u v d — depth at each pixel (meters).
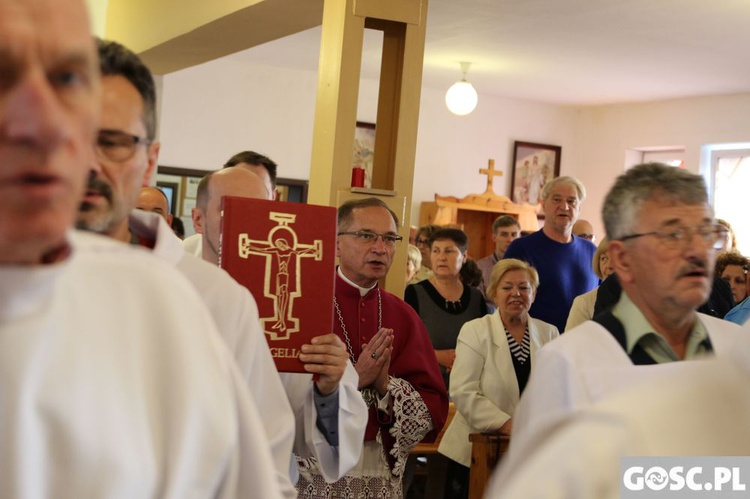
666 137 10.76
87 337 0.92
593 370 1.76
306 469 2.90
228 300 1.77
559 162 11.65
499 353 4.23
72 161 0.79
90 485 0.89
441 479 4.69
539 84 10.29
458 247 5.12
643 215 1.90
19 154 0.75
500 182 11.41
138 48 7.55
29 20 0.77
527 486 1.02
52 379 0.88
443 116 11.13
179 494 0.94
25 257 0.82
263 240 2.20
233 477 1.03
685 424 1.02
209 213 2.79
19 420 0.85
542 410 1.74
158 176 9.93
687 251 1.88
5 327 0.86
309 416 2.42
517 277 4.29
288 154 10.41
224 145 10.16
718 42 7.64
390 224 3.29
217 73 10.13
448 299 5.10
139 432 0.94
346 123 4.76
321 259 2.23
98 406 0.91
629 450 1.01
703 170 10.42
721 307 4.65
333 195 4.73
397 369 3.23
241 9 5.77
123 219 1.56
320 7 5.44
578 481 1.01
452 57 9.12
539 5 6.95
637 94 10.43
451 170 11.18
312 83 10.50
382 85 4.96
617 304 2.00
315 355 2.20
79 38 0.80
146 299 0.99
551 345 1.85
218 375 1.01
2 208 0.76
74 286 0.93
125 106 1.49
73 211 0.80
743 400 1.03
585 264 5.78
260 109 10.30
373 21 4.96
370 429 3.01
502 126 11.41
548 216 5.75
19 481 0.85
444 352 4.89
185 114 10.02
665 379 1.08
